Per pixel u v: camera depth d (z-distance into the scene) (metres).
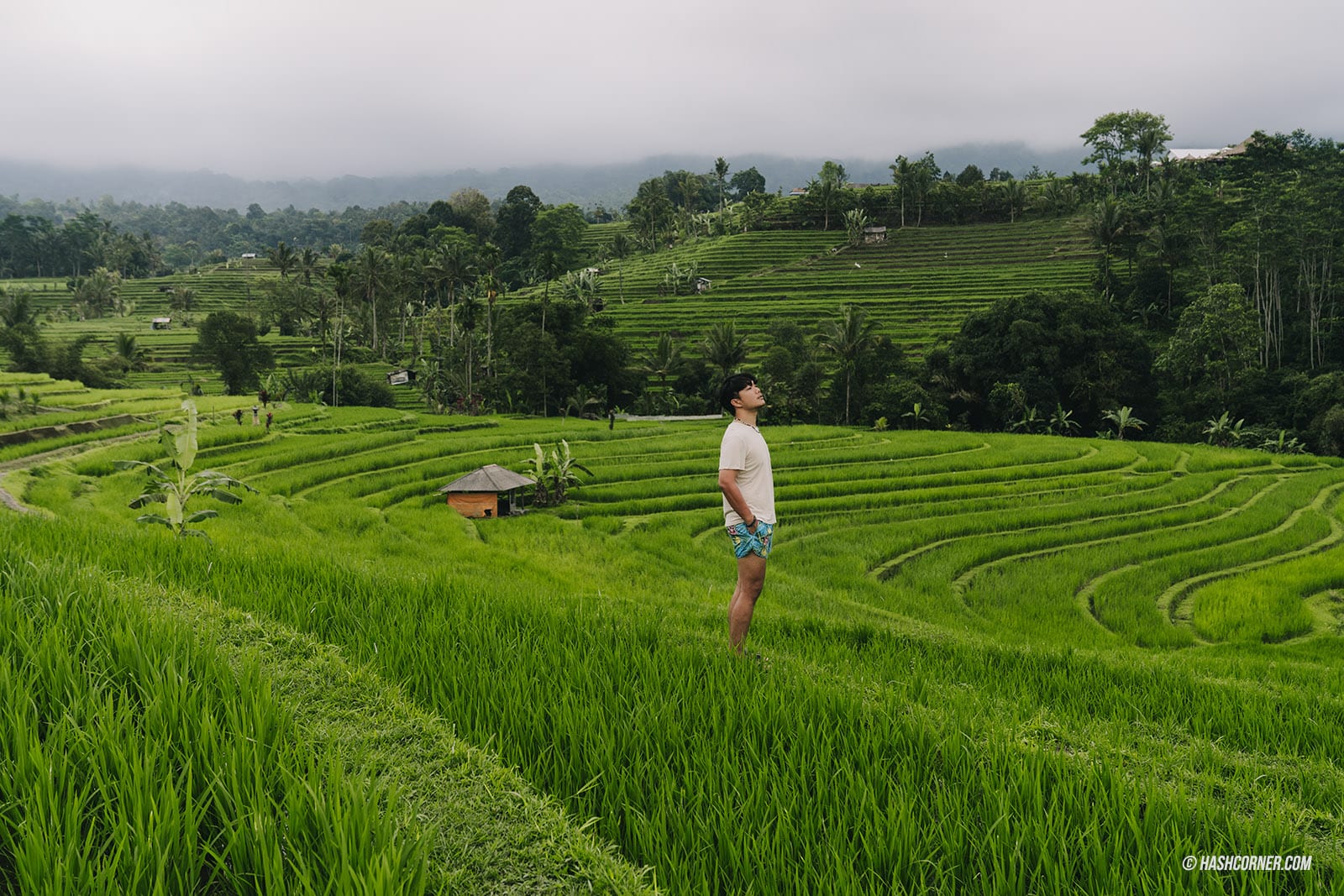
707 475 37.16
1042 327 63.56
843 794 3.00
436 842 2.39
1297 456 44.56
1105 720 5.55
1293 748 5.34
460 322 86.69
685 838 2.66
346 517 24.50
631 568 20.78
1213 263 78.31
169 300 149.38
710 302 111.75
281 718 2.80
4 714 2.57
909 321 95.81
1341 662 13.74
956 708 4.50
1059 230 120.31
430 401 85.56
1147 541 25.69
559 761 3.19
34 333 77.81
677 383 85.62
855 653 7.61
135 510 21.64
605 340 79.88
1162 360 65.94
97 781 2.27
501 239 170.50
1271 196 71.25
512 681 3.98
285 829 2.16
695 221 167.88
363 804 2.21
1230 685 7.41
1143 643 16.52
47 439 32.41
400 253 146.50
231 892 2.07
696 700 3.93
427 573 8.74
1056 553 24.12
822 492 33.22
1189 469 41.28
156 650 3.22
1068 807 2.96
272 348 113.38
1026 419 62.53
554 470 31.52
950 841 2.69
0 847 2.13
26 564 4.41
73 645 3.29
